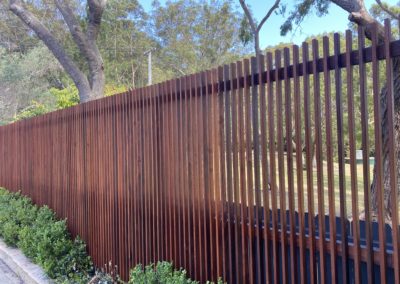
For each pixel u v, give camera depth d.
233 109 2.89
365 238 2.21
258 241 2.73
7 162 8.58
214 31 28.83
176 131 3.49
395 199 2.02
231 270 2.97
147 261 3.89
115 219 4.43
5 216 6.31
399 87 3.99
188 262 3.38
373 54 2.06
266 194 2.67
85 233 5.10
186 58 29.73
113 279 4.40
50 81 25.00
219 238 3.07
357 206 2.17
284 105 2.58
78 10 12.61
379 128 2.05
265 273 2.72
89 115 4.98
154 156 3.78
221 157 3.02
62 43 14.70
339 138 2.22
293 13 11.09
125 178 4.25
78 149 5.28
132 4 25.80
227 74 2.96
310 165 2.39
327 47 2.25
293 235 2.51
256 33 11.26
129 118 4.16
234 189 2.91
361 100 2.12
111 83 25.75
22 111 19.36
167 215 3.63
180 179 3.46
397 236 2.01
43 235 4.93
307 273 2.48
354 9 4.99
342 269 2.26
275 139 2.65
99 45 23.59
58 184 5.94
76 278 4.48
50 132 6.23
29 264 5.12
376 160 2.07
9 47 22.80
